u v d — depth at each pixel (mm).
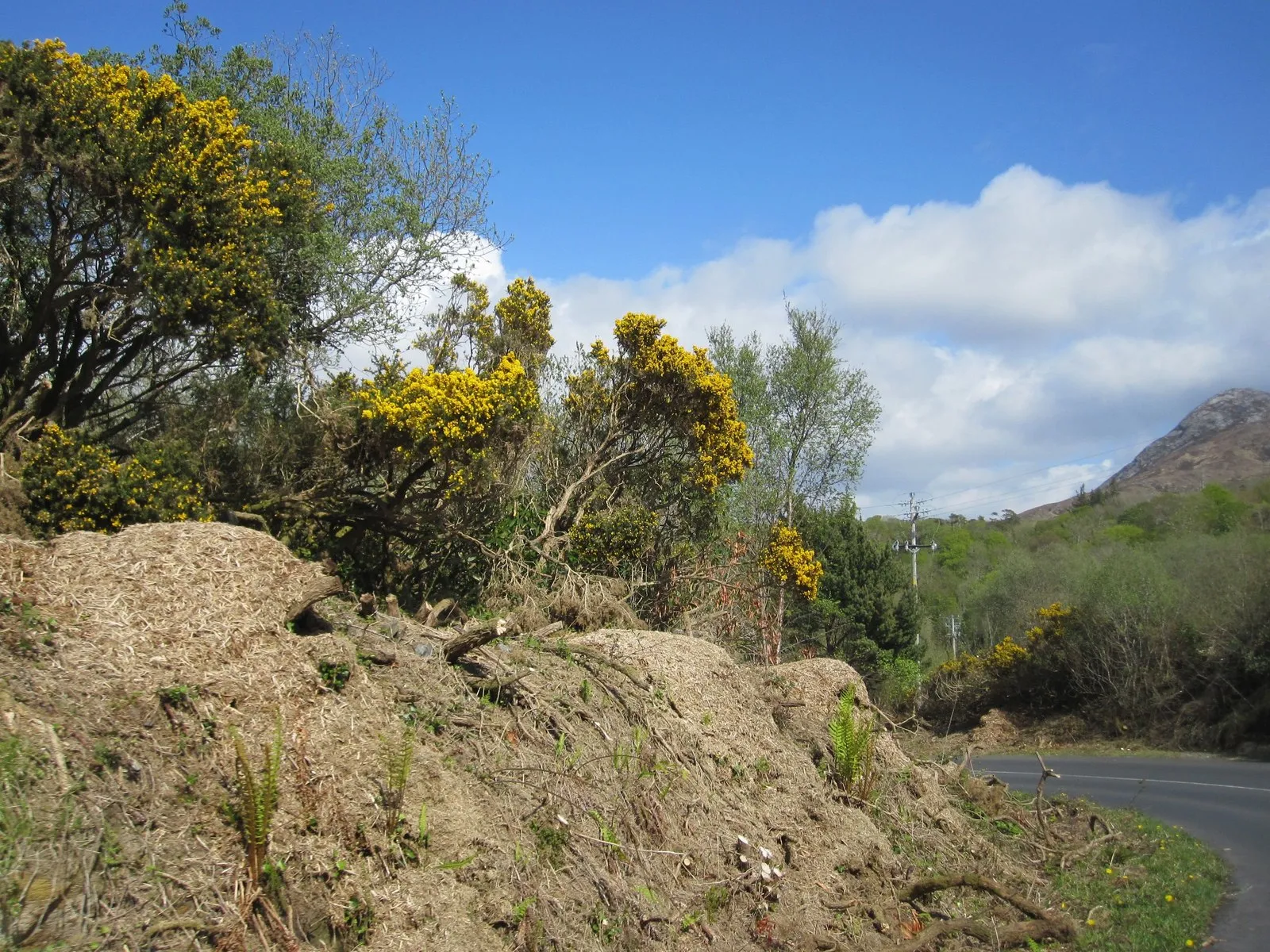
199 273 11594
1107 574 31844
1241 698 26625
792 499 26516
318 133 17688
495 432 13250
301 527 13766
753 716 10008
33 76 11117
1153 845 11023
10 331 13242
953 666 36844
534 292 17969
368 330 15914
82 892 4301
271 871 4840
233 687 5699
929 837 9875
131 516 10352
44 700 5105
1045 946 7559
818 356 27594
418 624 8492
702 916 6570
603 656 9180
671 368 17094
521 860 5895
